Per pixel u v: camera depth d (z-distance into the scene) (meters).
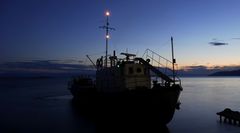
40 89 149.62
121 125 36.00
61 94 109.12
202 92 125.62
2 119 48.72
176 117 50.88
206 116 52.09
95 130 38.16
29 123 44.47
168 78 36.09
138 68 36.00
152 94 32.47
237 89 150.00
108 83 39.88
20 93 117.25
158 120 33.84
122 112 35.34
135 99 33.22
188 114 54.81
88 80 71.31
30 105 70.31
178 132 37.78
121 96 34.59
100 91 43.38
